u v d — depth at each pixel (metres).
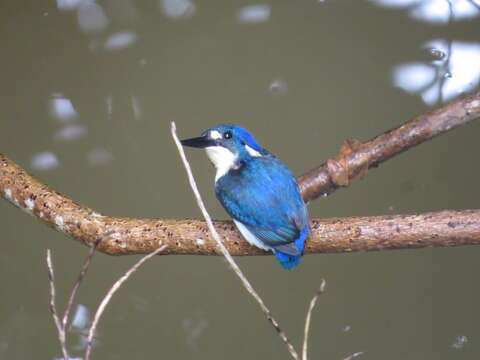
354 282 10.55
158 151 11.52
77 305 10.33
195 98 11.91
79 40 12.56
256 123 11.60
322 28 12.64
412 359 9.62
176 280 10.73
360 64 12.14
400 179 11.23
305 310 10.28
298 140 11.44
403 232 6.13
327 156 11.28
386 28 12.48
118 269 10.77
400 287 10.41
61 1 12.92
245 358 9.86
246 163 6.62
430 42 12.18
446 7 12.45
